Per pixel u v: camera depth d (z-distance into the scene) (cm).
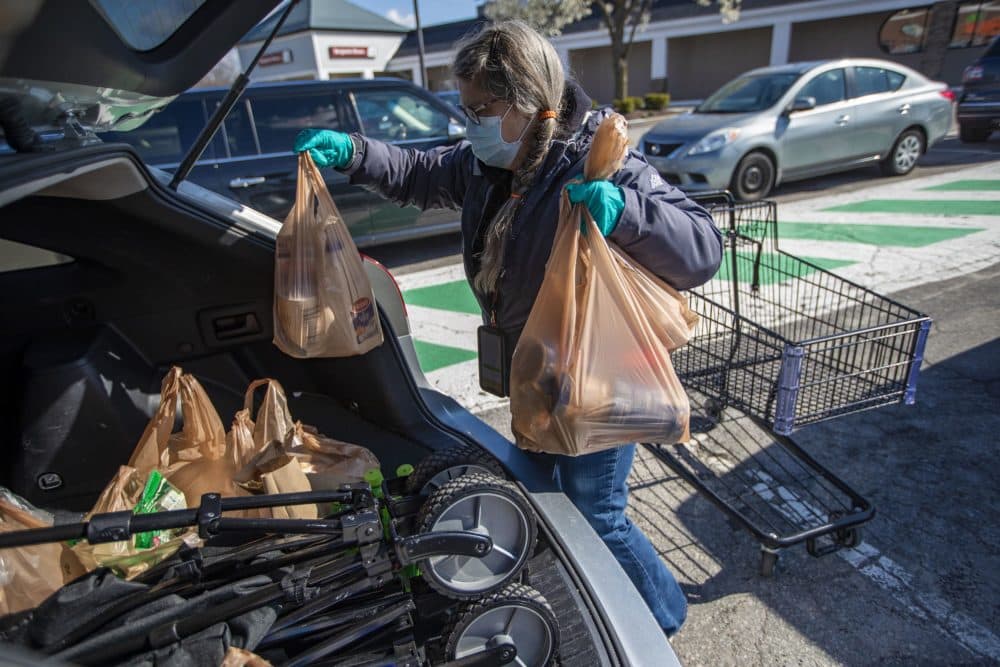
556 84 147
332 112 608
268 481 161
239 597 129
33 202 173
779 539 238
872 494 292
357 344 183
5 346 189
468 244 181
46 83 118
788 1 2100
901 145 909
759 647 220
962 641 218
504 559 149
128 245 187
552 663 145
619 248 149
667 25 2372
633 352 146
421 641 155
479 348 186
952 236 644
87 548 141
